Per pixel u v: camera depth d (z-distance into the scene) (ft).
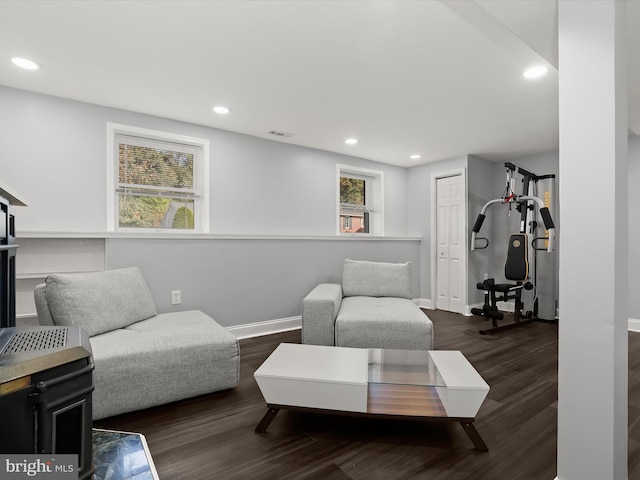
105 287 7.40
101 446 5.21
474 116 10.20
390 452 5.11
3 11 5.47
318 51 6.72
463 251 15.11
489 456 5.00
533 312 14.16
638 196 12.33
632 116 9.55
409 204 17.28
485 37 6.24
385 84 8.13
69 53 6.76
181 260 10.31
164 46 6.52
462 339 11.14
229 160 11.59
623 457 3.88
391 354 6.92
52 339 3.40
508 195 13.15
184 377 6.61
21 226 8.36
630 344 10.69
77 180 9.03
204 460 4.89
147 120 10.04
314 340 9.33
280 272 12.45
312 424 5.92
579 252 3.91
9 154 8.22
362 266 12.40
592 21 3.83
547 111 9.78
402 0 5.26
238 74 7.64
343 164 14.74
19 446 2.70
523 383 7.60
